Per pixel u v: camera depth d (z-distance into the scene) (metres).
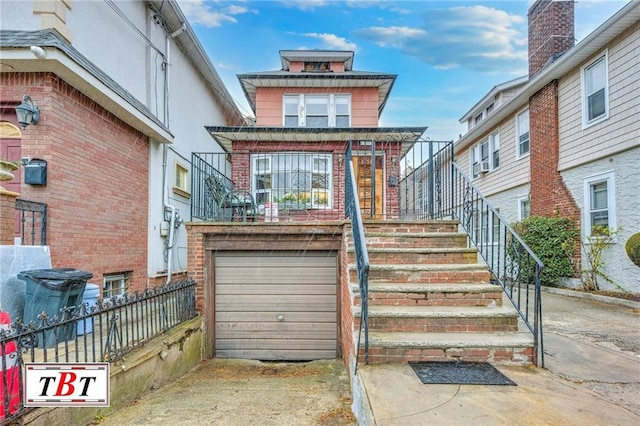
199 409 3.32
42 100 4.17
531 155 10.07
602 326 4.75
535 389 2.65
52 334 3.35
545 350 3.61
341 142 8.60
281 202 7.98
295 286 5.71
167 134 6.75
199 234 5.64
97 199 5.03
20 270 3.49
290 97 10.16
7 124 4.28
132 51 6.15
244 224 5.58
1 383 2.20
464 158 15.15
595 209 7.91
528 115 10.43
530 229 8.77
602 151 7.60
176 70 7.98
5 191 3.34
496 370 3.00
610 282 7.30
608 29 7.02
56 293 3.39
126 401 3.31
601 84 7.71
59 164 4.29
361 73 10.17
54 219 4.20
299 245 5.66
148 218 6.50
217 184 6.94
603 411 2.32
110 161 5.36
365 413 2.53
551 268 8.29
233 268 5.75
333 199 8.39
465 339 3.25
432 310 3.59
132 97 5.76
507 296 4.01
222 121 11.89
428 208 6.22
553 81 9.12
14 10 4.22
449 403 2.40
